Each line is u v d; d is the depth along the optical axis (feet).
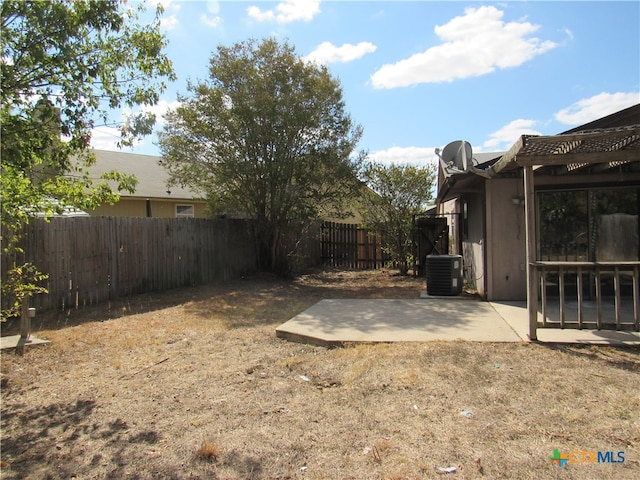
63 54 13.32
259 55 39.37
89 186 16.66
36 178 15.56
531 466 9.61
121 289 31.01
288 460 10.19
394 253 46.85
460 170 29.17
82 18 13.62
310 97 39.68
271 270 44.42
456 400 13.00
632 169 25.16
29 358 18.12
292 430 11.62
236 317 25.73
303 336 20.04
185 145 39.27
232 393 14.24
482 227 30.12
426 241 45.16
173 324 23.98
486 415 12.01
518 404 12.60
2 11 12.37
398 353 17.22
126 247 31.45
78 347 19.66
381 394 13.67
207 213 43.47
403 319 23.11
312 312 25.49
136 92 15.43
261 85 38.27
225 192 41.45
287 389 14.46
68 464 10.28
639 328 17.67
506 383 14.07
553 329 20.15
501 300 28.30
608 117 20.59
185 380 15.52
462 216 40.16
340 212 45.06
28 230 24.85
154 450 10.80
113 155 60.90
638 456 9.91
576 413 11.94
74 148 14.90
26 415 12.96
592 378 14.29
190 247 37.27
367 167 43.88
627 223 26.86
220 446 10.87
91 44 14.33
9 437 11.66
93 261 28.96
